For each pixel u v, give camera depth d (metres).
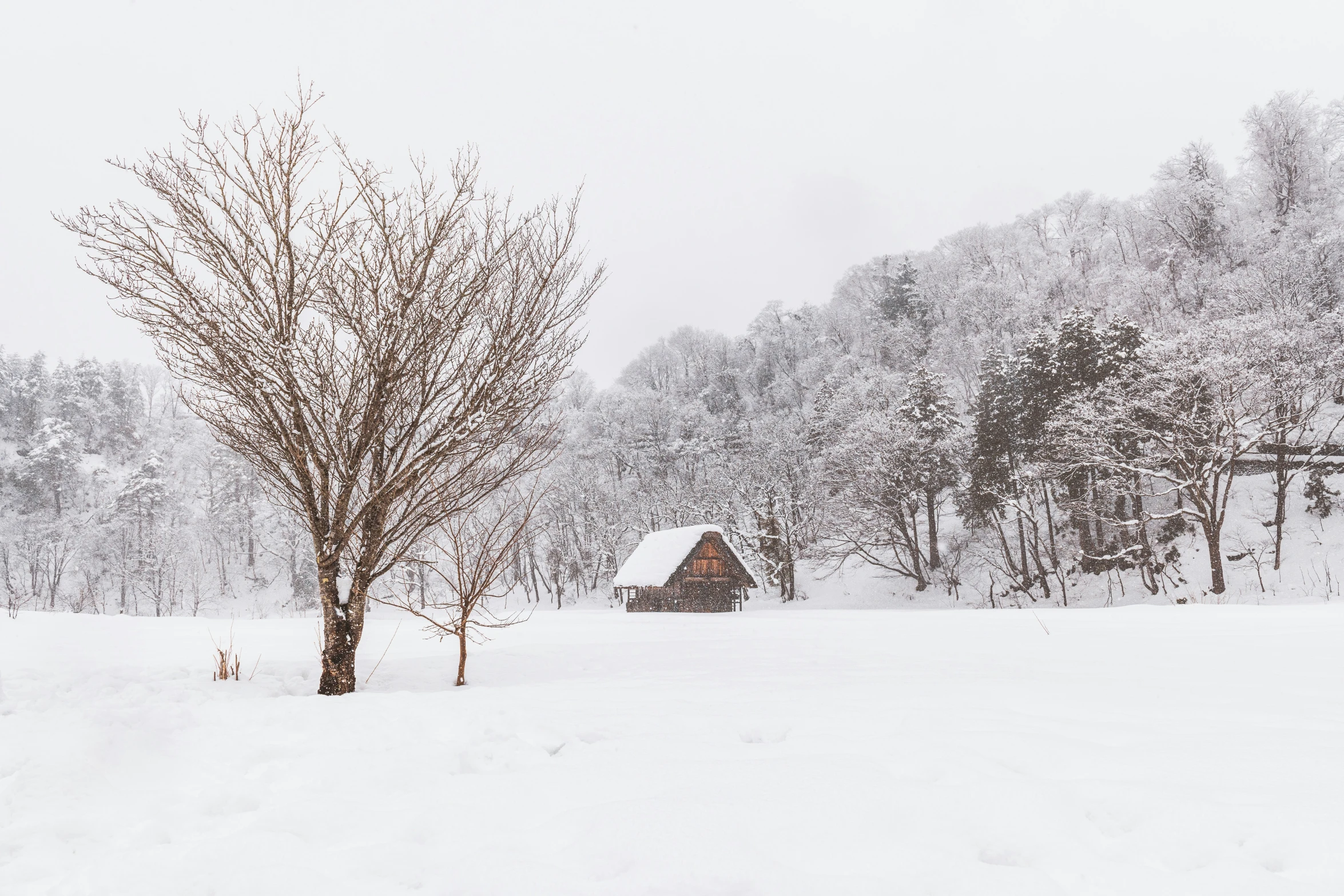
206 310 8.56
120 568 68.00
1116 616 18.28
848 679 7.63
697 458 77.75
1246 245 56.81
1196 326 39.88
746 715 5.57
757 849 3.01
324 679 8.60
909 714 5.32
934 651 10.91
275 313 8.87
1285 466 37.75
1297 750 4.10
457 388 9.62
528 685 8.30
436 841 3.40
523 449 10.22
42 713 6.59
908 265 90.00
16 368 119.56
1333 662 8.23
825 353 96.25
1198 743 4.31
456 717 5.93
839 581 55.28
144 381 136.12
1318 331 39.47
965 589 48.72
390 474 9.66
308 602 66.81
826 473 54.88
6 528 79.69
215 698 7.61
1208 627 13.57
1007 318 71.12
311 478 8.95
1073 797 3.43
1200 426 36.41
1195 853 2.84
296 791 4.38
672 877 2.80
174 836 3.77
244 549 80.06
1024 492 46.31
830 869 2.84
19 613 22.84
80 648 13.30
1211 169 66.31
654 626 22.70
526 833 3.39
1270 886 2.51
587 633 19.48
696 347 117.12
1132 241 70.00
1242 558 38.22
